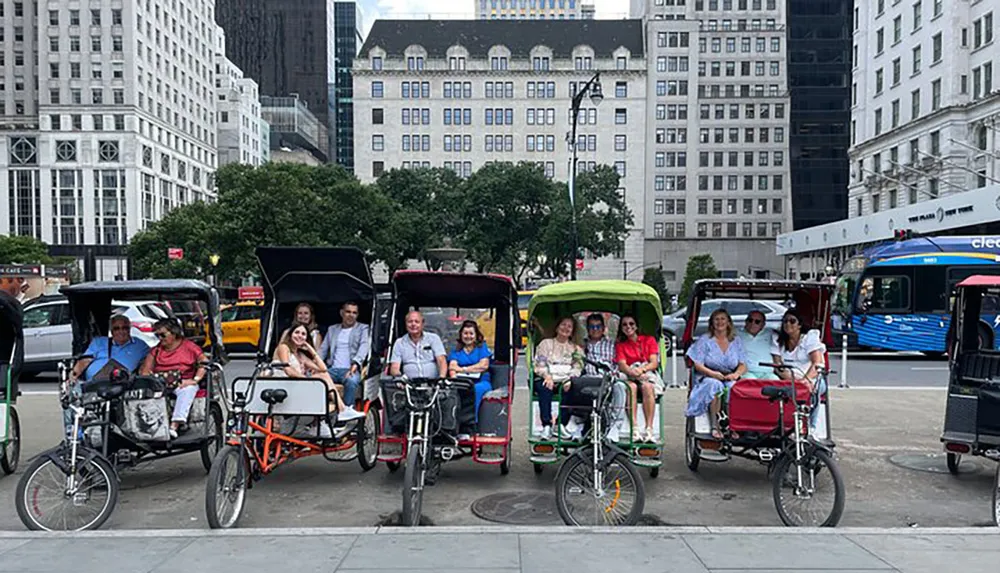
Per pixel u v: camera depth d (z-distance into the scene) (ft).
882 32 174.40
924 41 155.22
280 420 23.84
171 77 306.35
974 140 142.10
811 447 20.33
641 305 26.66
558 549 17.06
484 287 27.94
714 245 295.89
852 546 17.30
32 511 19.52
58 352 51.24
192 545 17.43
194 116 332.80
